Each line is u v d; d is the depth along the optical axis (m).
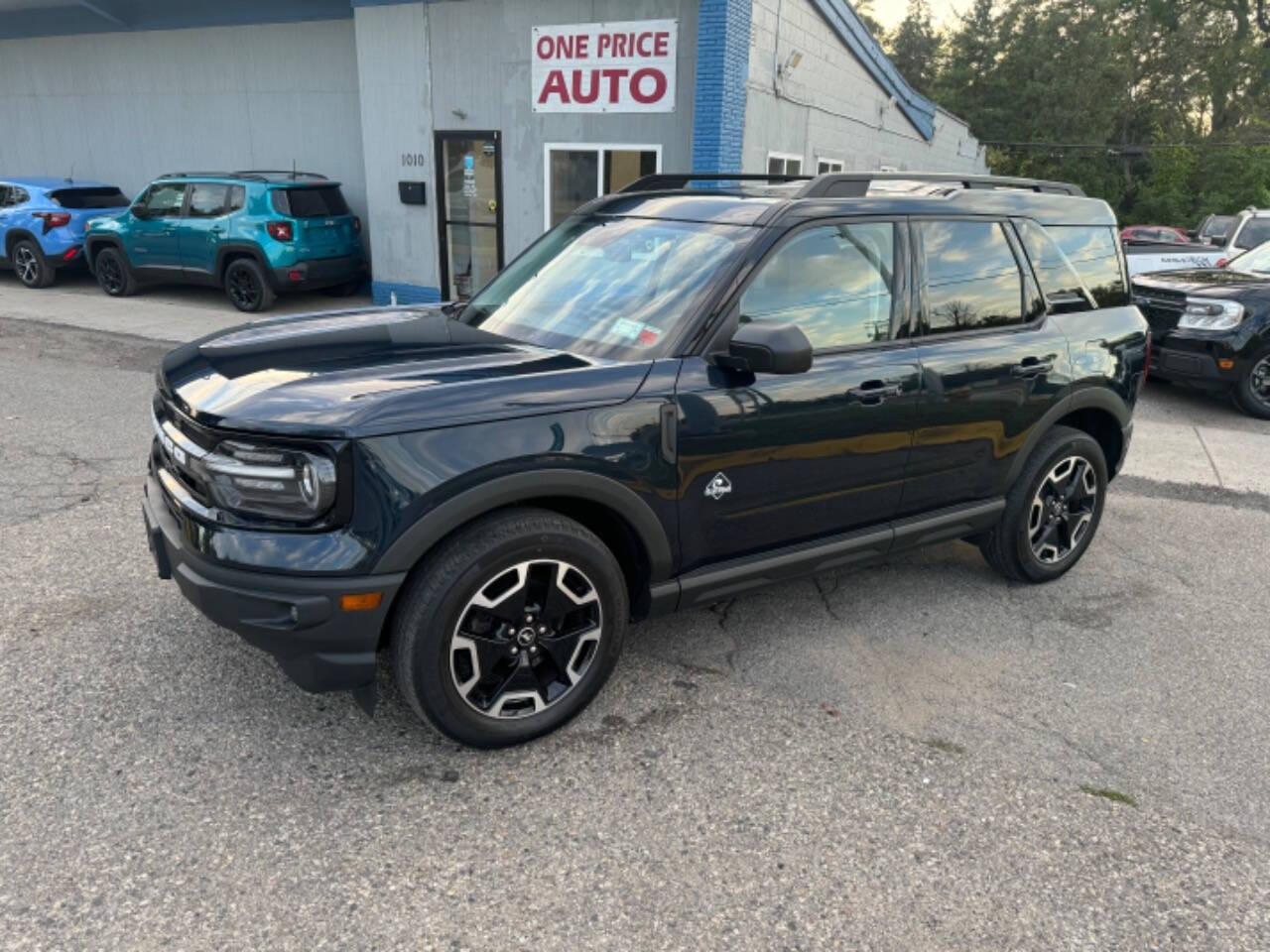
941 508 3.98
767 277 3.30
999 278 4.04
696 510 3.19
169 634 3.67
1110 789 2.98
